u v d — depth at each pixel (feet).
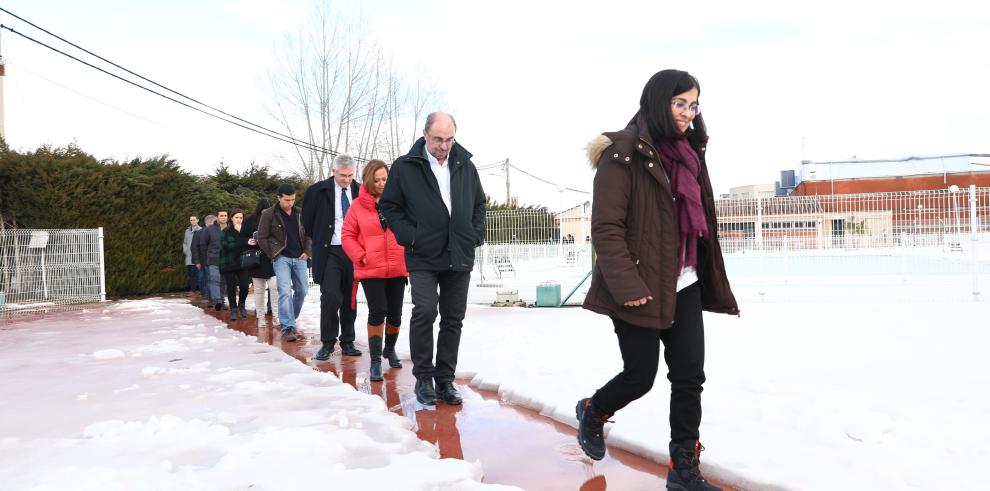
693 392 8.82
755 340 20.25
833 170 175.52
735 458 9.56
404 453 10.71
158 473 9.74
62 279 48.42
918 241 46.19
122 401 14.76
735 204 49.49
